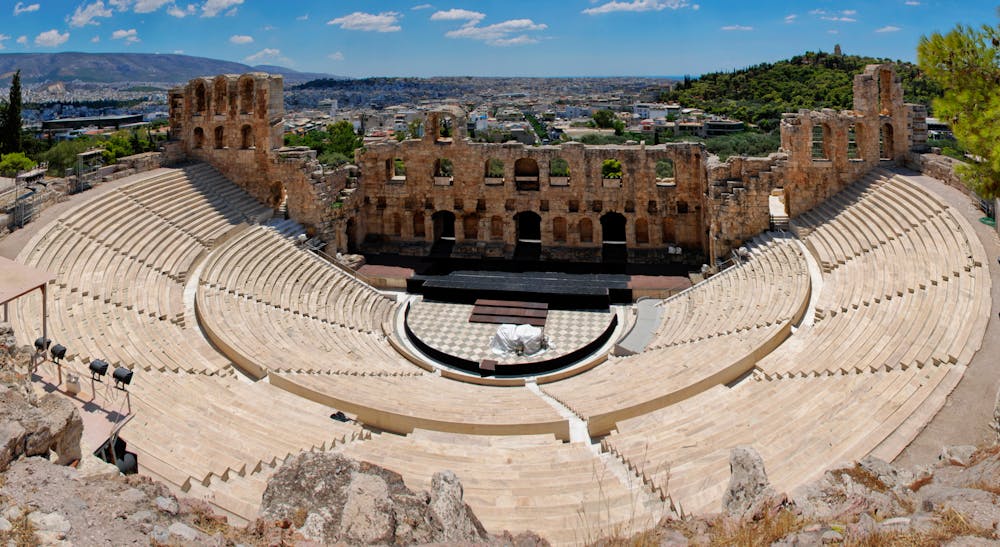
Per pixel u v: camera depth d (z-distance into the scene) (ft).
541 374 122.83
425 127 183.11
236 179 172.86
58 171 234.17
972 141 71.72
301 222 170.81
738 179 156.56
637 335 131.34
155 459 58.39
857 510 38.99
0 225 113.60
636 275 165.99
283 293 138.31
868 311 98.02
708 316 127.03
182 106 172.35
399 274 168.25
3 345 59.36
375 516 36.32
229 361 101.09
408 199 188.75
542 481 63.46
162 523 36.58
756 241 153.28
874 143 148.46
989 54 71.72
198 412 74.38
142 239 130.52
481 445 79.66
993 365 70.79
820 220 144.66
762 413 75.36
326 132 534.37
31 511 35.35
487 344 134.10
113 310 102.06
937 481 43.04
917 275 99.66
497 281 161.48
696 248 177.37
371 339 135.54
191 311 117.60
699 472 60.29
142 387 77.05
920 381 71.10
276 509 38.52
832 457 58.49
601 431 84.84
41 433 42.29
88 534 34.17
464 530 38.73
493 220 189.26
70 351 80.43
